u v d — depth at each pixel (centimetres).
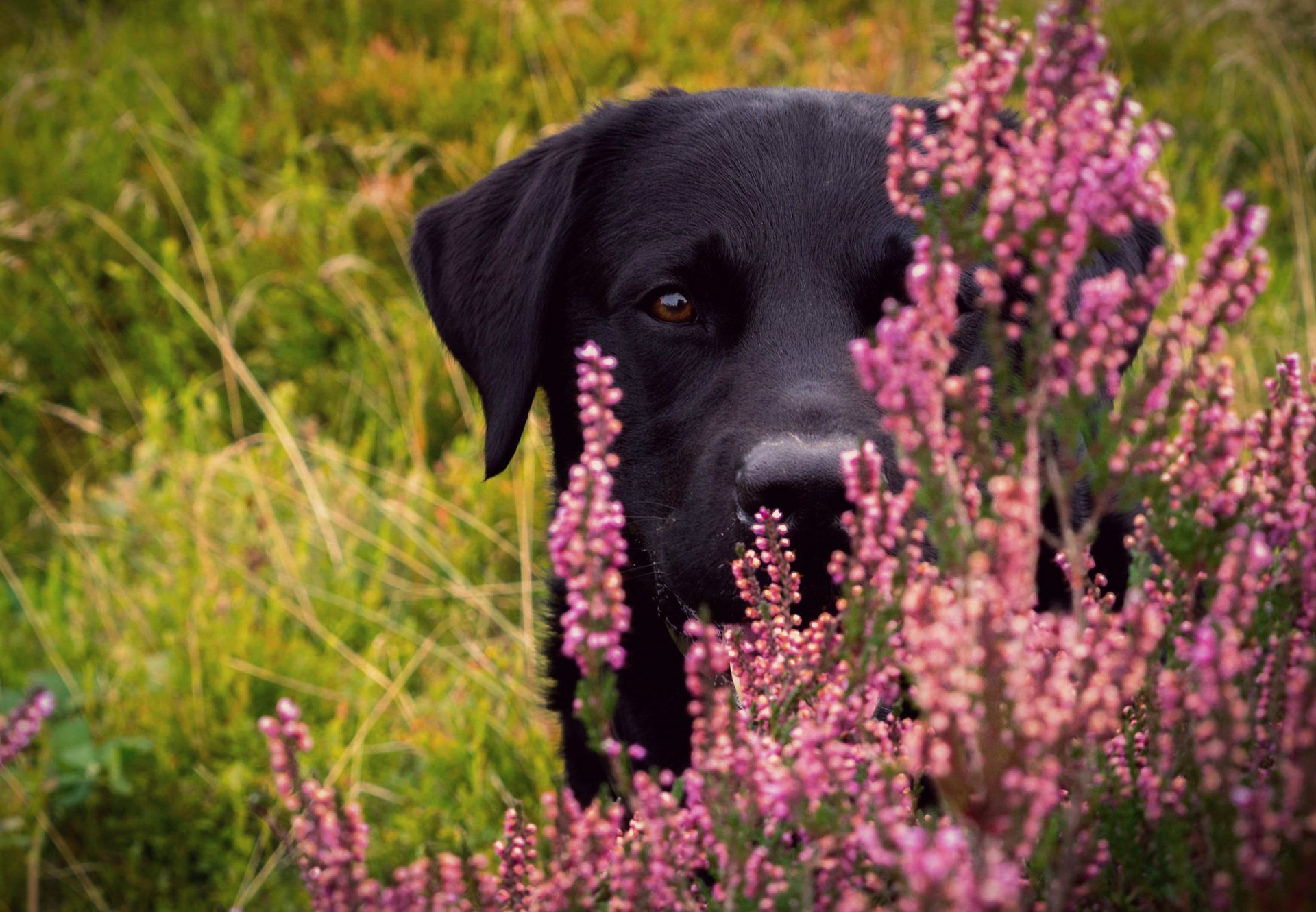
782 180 306
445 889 152
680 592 279
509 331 339
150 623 440
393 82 650
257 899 350
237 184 621
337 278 568
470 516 470
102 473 543
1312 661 129
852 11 745
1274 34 659
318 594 449
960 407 137
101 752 374
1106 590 301
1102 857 146
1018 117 293
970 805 125
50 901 363
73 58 726
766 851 143
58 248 604
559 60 676
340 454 504
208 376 575
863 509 158
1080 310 139
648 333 308
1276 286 523
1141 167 131
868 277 294
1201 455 139
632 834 158
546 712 375
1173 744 144
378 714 392
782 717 164
